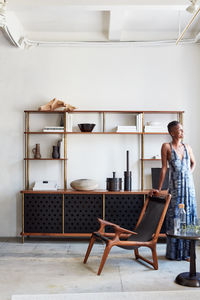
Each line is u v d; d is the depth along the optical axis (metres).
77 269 3.82
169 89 5.52
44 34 5.56
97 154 5.48
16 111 5.48
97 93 5.52
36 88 5.50
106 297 3.02
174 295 3.08
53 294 3.04
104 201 4.98
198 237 3.23
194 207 4.21
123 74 5.52
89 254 4.43
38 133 5.24
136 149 5.48
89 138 5.48
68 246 4.86
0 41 5.51
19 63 5.50
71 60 5.52
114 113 5.49
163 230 4.92
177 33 5.56
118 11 4.41
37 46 5.51
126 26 5.36
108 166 5.48
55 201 5.01
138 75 5.52
